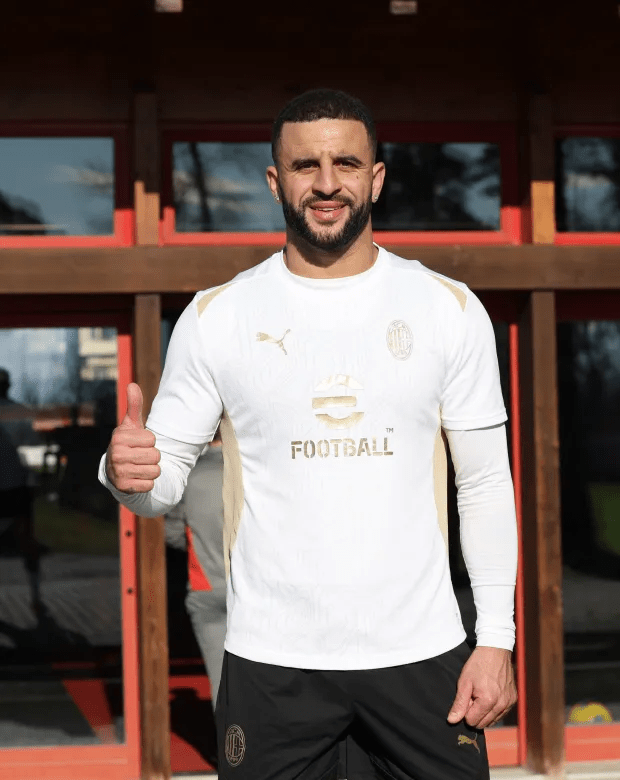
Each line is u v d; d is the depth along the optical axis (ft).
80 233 14.42
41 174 14.38
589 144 15.08
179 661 14.79
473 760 6.51
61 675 14.66
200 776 14.17
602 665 15.26
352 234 6.35
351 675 6.31
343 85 14.49
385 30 14.16
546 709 14.10
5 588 14.65
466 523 6.70
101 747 14.60
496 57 14.66
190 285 13.50
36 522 14.66
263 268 6.70
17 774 14.52
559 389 15.29
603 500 15.30
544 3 13.28
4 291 13.37
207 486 13.25
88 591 14.66
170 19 13.61
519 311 14.66
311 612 6.28
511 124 14.87
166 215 14.46
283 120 6.40
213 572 13.32
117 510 14.70
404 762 6.50
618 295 15.11
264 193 14.57
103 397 14.65
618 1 13.19
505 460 6.70
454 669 6.48
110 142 14.44
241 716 6.50
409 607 6.33
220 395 6.54
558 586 14.10
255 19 13.73
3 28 13.74
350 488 6.26
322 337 6.38
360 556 6.25
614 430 15.30
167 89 14.21
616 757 15.08
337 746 6.78
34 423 14.62
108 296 13.99
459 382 6.53
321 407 6.30
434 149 14.89
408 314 6.45
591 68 14.80
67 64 14.16
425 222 14.90
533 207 14.34
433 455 6.54
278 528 6.32
